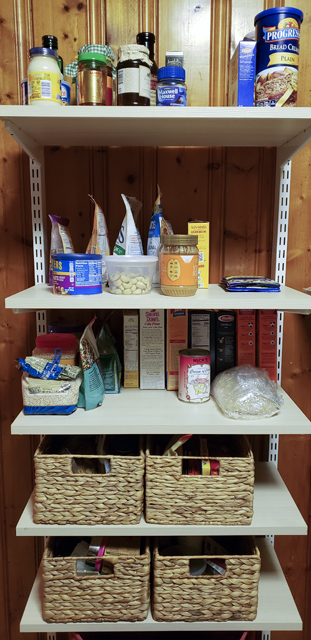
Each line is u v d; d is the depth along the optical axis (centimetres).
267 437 142
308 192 135
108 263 102
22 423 100
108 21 125
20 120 98
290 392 144
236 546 122
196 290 107
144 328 121
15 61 126
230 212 134
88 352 108
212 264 136
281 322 136
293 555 151
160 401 114
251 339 122
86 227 133
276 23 95
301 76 128
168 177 131
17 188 132
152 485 103
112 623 106
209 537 121
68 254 98
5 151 131
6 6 123
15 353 140
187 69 127
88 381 107
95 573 109
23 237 135
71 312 136
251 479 102
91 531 103
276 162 130
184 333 120
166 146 130
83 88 97
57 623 106
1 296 137
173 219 133
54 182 131
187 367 111
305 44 127
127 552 108
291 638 152
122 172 131
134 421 102
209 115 93
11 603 151
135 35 125
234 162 131
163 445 121
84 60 96
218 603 105
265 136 115
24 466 145
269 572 123
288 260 138
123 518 103
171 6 124
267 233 135
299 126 103
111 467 101
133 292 102
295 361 143
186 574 104
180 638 131
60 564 103
